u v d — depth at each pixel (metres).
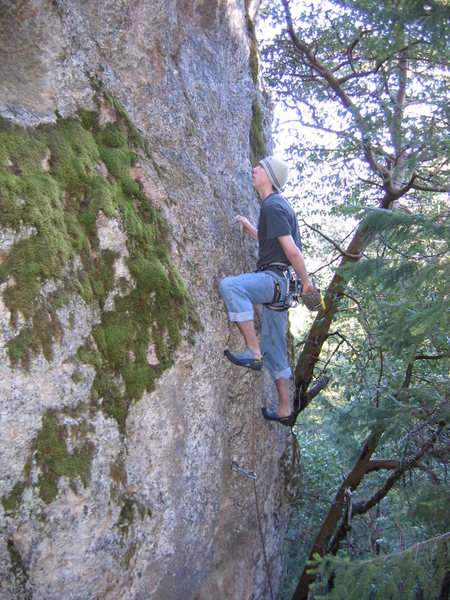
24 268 2.75
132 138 3.69
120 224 3.33
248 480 4.77
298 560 8.45
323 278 9.73
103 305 3.19
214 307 4.10
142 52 3.94
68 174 3.16
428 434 5.96
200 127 4.54
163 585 3.46
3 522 2.57
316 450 9.38
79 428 2.88
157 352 3.40
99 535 2.95
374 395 7.80
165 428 3.44
